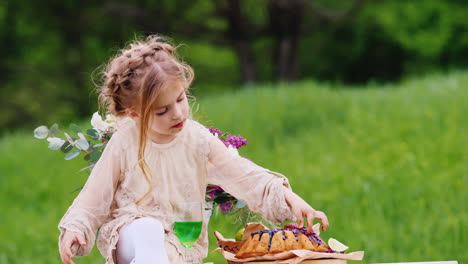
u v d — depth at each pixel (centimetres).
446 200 655
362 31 2197
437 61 2141
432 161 756
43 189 892
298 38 1981
